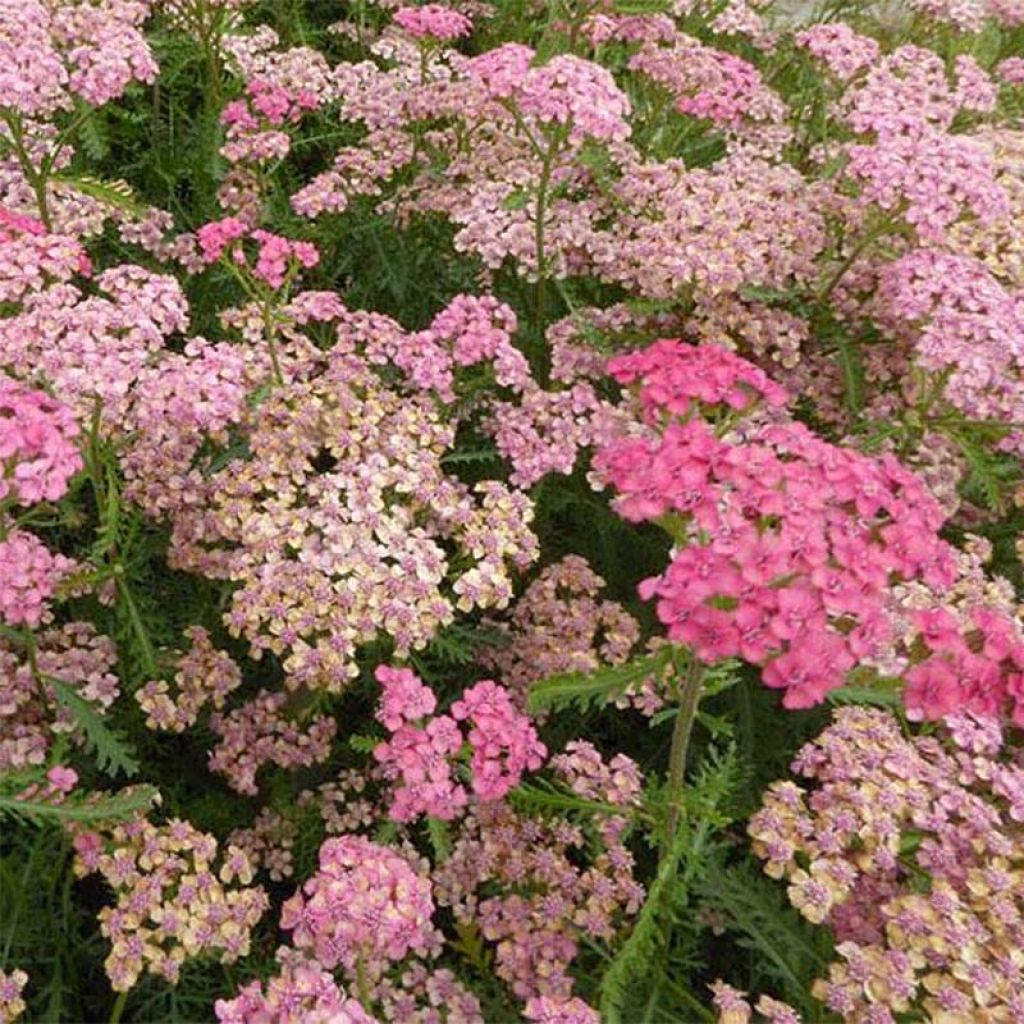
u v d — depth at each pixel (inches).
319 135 20.4
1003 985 8.8
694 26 21.1
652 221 15.8
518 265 15.5
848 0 23.0
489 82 14.4
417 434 12.9
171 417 12.1
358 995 9.4
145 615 12.1
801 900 9.4
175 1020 10.4
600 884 10.4
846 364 14.4
